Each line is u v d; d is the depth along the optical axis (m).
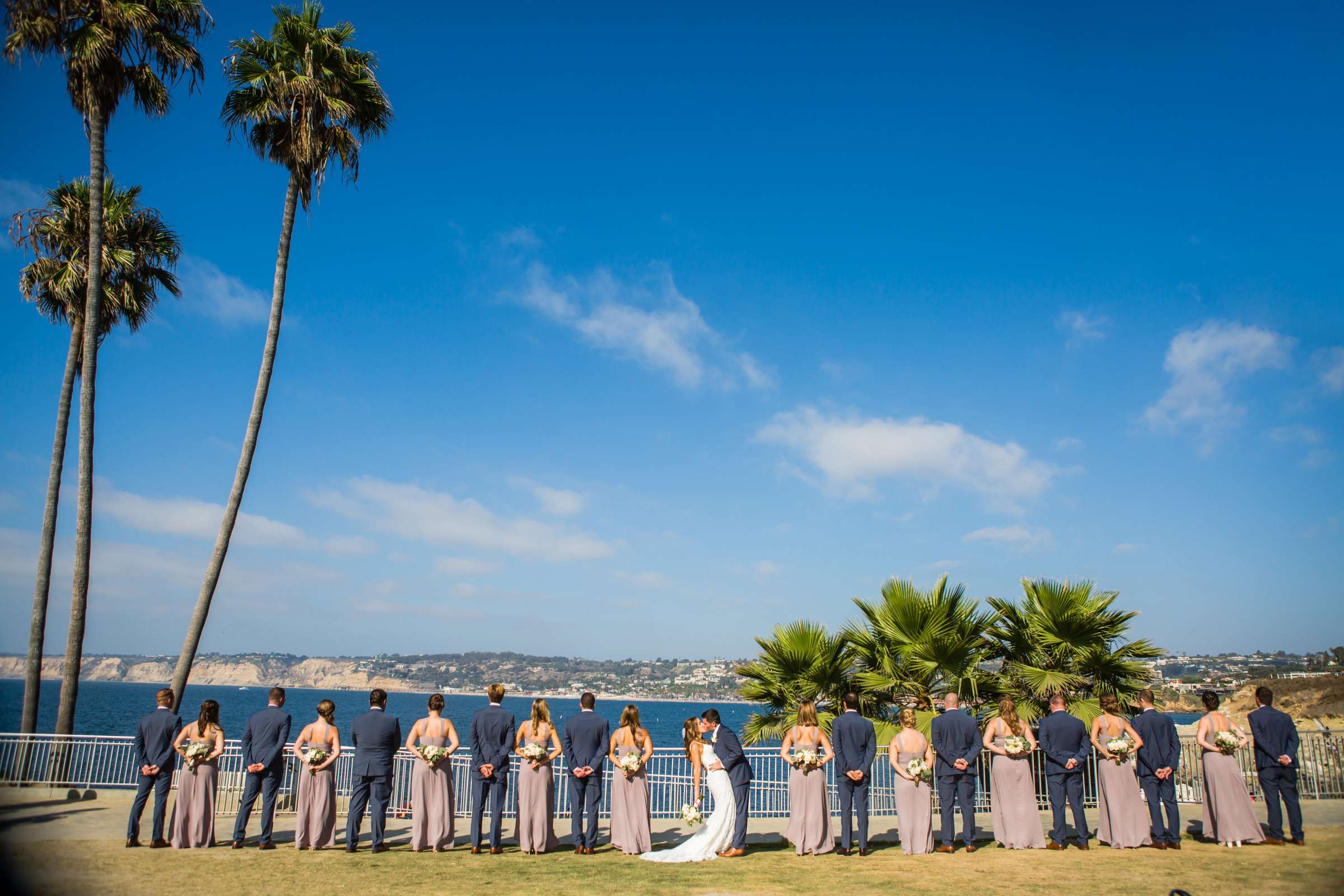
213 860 9.40
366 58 18.97
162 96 17.86
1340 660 39.44
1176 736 10.48
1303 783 14.80
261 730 10.39
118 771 14.65
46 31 16.50
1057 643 15.23
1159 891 7.92
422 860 9.65
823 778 10.41
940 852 10.40
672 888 8.14
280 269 18.64
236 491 17.42
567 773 10.61
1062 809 10.56
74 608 16.77
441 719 10.61
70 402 19.22
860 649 15.88
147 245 20.97
